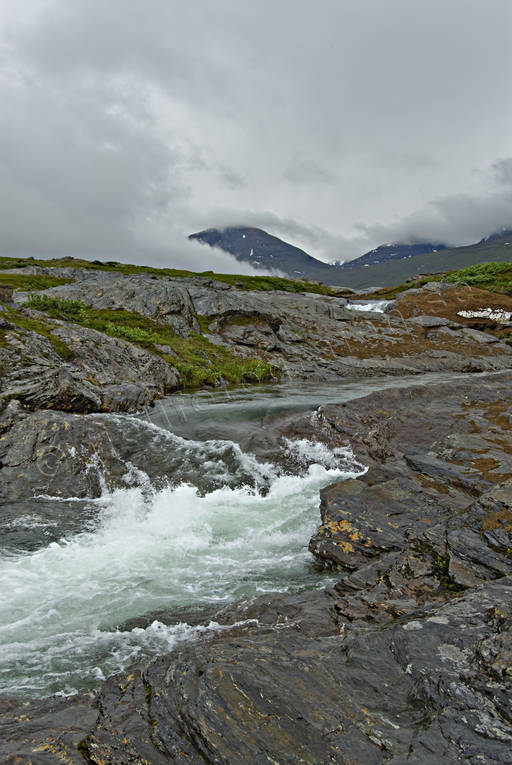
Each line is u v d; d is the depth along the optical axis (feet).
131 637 24.89
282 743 14.47
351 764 13.57
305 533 38.96
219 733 14.85
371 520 36.40
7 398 50.52
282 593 29.71
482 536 29.68
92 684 21.21
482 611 20.52
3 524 37.99
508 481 34.71
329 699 16.37
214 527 39.75
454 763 13.21
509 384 76.28
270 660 18.58
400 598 25.85
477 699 15.39
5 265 235.61
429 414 62.34
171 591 29.96
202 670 17.87
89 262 273.33
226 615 26.71
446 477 43.70
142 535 38.45
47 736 15.81
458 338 152.97
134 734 15.58
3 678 21.61
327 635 22.66
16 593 29.04
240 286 254.68
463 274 248.73
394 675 17.60
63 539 36.78
